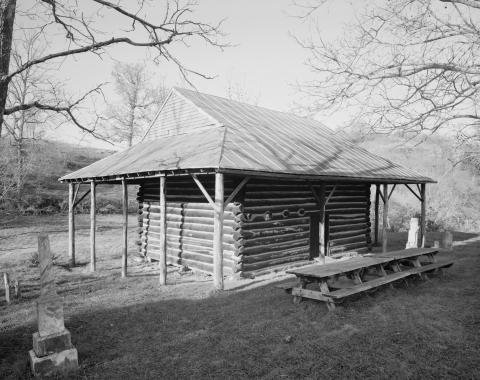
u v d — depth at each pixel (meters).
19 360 5.59
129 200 35.06
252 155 10.62
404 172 16.52
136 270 12.93
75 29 7.09
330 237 15.01
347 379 4.67
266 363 5.14
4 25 5.46
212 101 16.06
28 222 24.91
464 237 20.66
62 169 38.84
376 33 6.60
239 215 11.23
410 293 8.34
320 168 11.84
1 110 5.53
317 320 6.63
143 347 5.91
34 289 10.55
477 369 4.80
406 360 5.09
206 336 6.18
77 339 6.33
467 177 33.94
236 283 10.38
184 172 9.80
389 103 6.48
